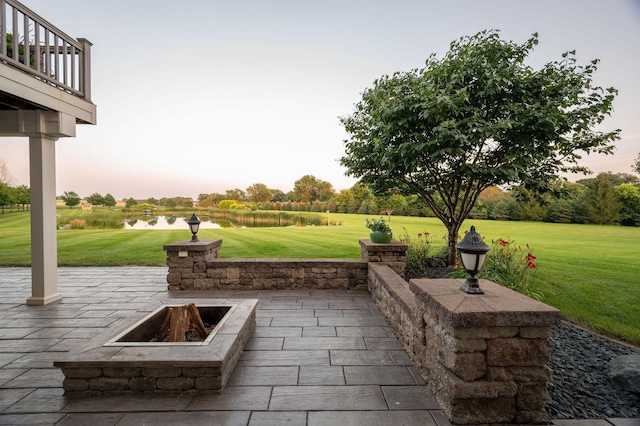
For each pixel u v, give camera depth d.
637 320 3.66
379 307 4.20
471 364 1.79
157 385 2.15
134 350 2.27
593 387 2.33
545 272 5.39
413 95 4.26
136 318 2.91
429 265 5.75
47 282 4.42
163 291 5.11
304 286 5.32
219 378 2.16
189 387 2.15
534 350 1.80
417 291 2.37
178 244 5.22
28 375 2.44
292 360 2.72
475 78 4.50
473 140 4.36
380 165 5.23
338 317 3.90
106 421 1.85
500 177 4.76
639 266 5.86
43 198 4.36
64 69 4.39
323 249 8.53
